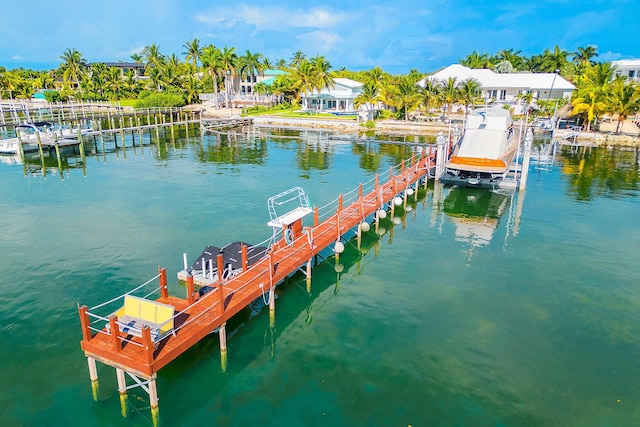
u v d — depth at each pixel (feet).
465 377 47.26
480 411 42.55
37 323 55.67
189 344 44.70
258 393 45.11
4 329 54.34
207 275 63.05
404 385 46.11
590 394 44.96
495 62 389.19
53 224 90.17
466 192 121.39
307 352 51.67
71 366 48.01
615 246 83.20
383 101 263.70
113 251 76.89
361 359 50.31
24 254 75.46
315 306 62.08
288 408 43.11
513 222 96.94
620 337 54.65
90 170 140.87
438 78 291.17
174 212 98.37
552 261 76.64
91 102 307.58
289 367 49.03
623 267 74.18
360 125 244.63
